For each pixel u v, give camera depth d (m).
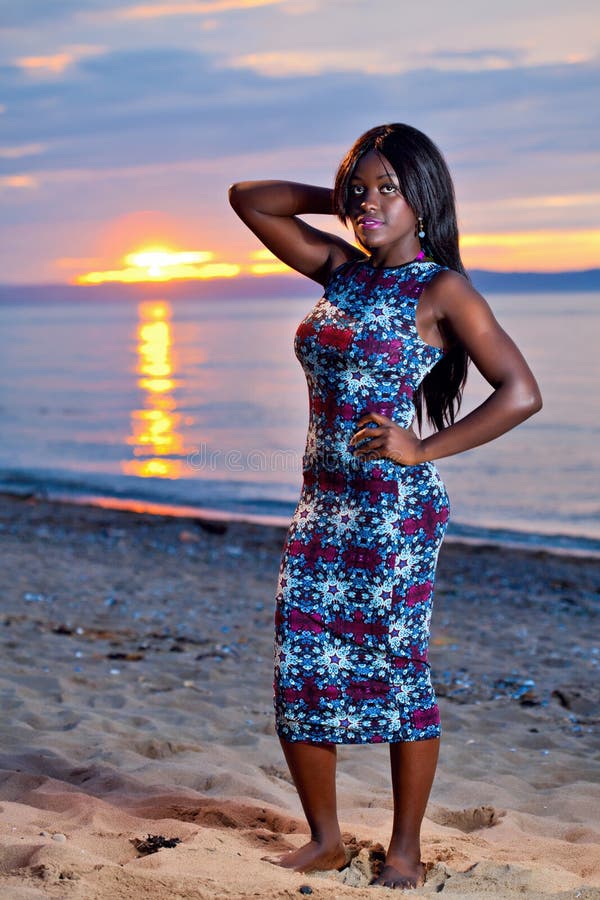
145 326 108.81
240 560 12.39
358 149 2.97
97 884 2.54
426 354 2.94
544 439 25.59
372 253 3.04
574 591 11.23
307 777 2.94
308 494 2.98
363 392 2.90
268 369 49.12
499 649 7.84
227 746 4.66
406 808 2.96
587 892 2.70
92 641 7.10
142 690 5.75
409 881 2.86
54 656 6.44
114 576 10.39
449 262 3.02
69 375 47.91
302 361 3.01
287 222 3.19
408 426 2.93
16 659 6.23
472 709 5.86
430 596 2.97
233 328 97.75
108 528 14.52
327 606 2.90
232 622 8.26
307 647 2.89
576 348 49.06
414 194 2.91
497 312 87.81
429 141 2.96
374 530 2.86
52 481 20.69
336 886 2.65
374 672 2.90
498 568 12.66
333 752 2.95
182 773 4.05
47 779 3.79
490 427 2.80
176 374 47.44
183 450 25.48
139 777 3.99
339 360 2.91
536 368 40.66
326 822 2.99
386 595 2.87
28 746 4.32
